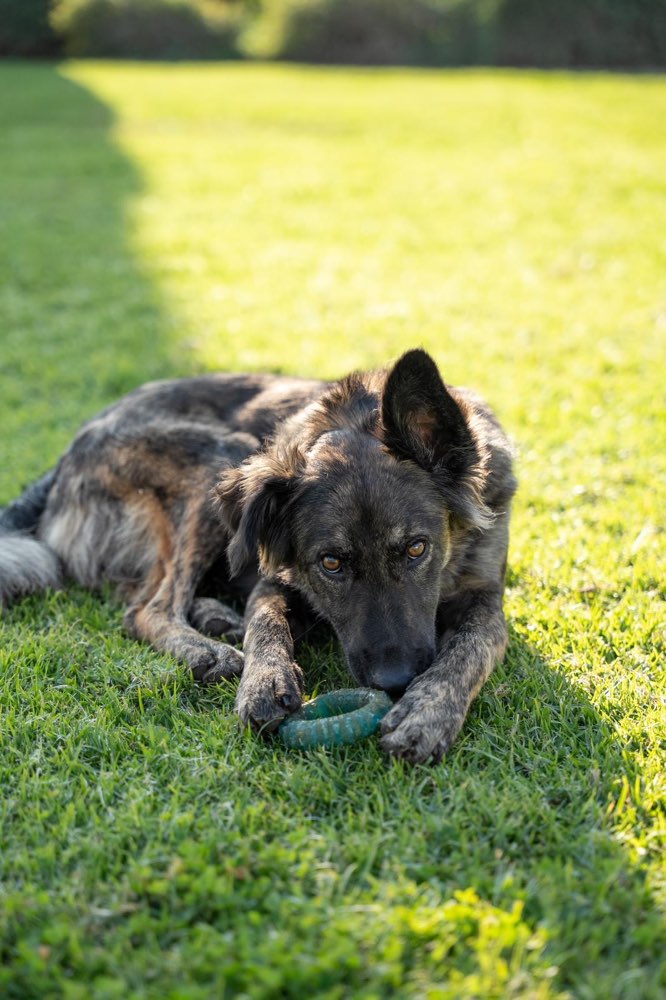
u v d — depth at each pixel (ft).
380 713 4.41
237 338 8.47
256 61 38.42
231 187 15.10
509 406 6.95
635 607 5.07
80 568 5.69
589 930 3.74
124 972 3.66
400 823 4.07
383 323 8.93
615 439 6.55
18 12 37.04
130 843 4.01
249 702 4.49
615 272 10.43
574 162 16.30
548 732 4.42
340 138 19.51
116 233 12.39
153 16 38.42
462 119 21.42
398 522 4.75
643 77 29.53
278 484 4.90
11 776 4.27
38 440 6.64
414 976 3.65
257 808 4.10
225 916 3.80
